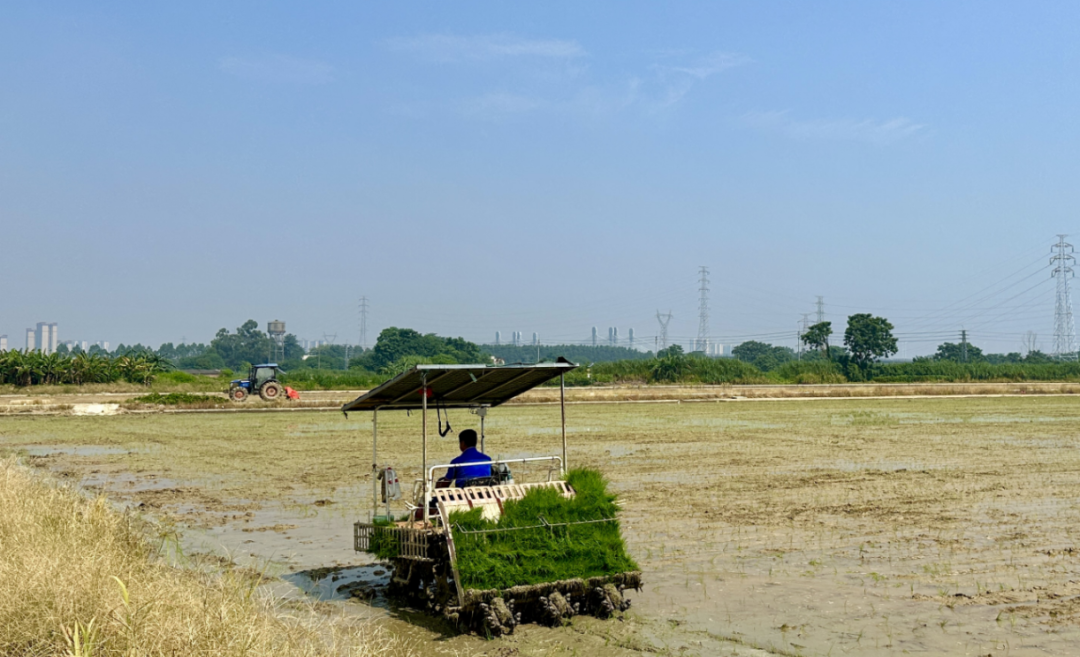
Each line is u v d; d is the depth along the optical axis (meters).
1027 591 9.76
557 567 8.87
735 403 54.47
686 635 8.25
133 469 22.55
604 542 9.23
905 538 12.86
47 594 7.29
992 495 17.06
